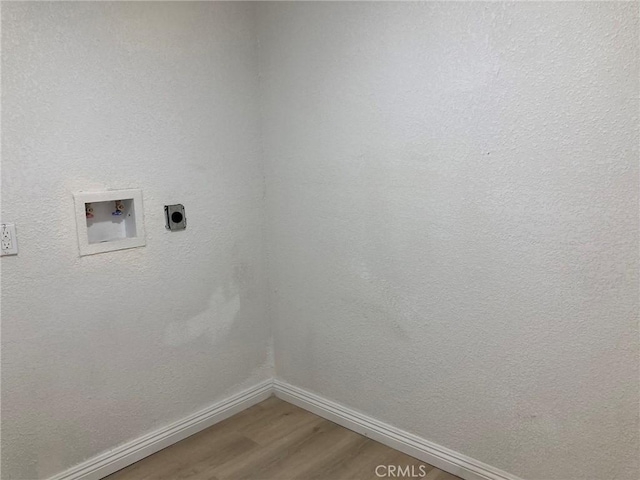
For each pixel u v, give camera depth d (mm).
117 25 2010
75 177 1928
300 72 2338
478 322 1869
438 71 1847
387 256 2121
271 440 2318
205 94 2328
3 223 1763
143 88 2107
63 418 1965
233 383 2566
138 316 2158
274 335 2703
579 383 1648
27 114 1793
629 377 1545
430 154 1913
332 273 2355
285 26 2367
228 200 2461
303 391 2607
